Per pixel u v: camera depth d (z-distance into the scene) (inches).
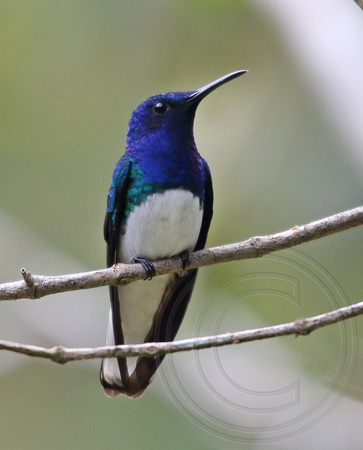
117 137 539.5
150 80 532.1
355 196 483.8
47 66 541.0
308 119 491.8
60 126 544.1
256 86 498.0
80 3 530.9
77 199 535.5
